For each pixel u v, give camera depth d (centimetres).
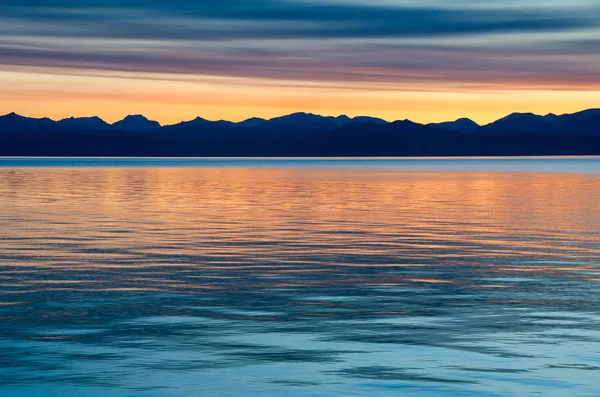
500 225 3650
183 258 2534
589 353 1330
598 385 1152
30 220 3900
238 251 2714
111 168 16888
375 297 1853
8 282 2062
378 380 1177
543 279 2111
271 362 1277
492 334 1470
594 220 3897
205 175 11794
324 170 15462
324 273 2227
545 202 5312
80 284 2034
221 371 1227
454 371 1224
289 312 1678
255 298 1842
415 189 7294
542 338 1436
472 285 2019
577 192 6588
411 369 1235
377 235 3234
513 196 6056
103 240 3033
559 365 1255
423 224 3719
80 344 1399
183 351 1349
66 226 3588
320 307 1733
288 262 2447
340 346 1383
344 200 5631
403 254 2633
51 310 1700
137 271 2261
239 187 7688
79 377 1195
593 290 1942
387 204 5197
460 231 3384
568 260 2478
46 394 1116
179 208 4797
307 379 1184
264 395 1109
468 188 7450
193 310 1702
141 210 4619
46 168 16738
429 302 1788
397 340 1426
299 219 4016
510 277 2147
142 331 1501
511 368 1239
